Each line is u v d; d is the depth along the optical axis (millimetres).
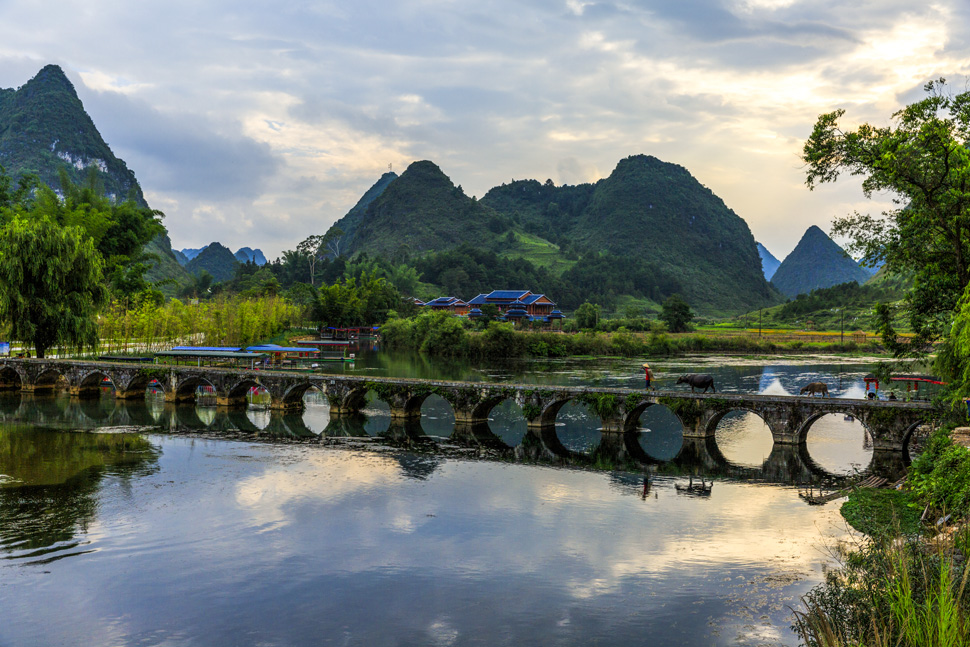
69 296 87688
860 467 52281
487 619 27734
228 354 99875
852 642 15938
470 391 69125
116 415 74375
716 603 28859
